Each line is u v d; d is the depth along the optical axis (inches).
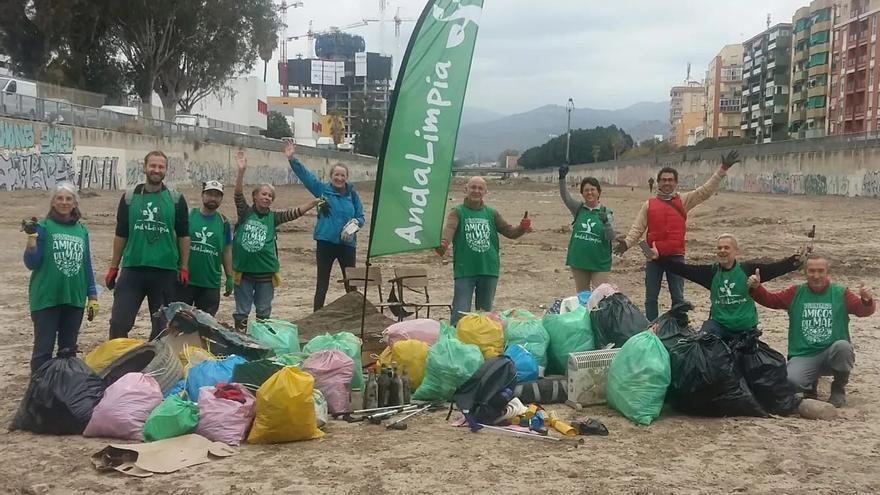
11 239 797.2
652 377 261.6
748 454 229.0
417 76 300.5
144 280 300.5
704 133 6003.9
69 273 275.0
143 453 219.3
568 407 280.1
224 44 2365.9
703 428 256.2
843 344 279.6
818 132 2832.2
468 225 347.3
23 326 427.5
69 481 206.4
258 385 255.6
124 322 298.0
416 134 302.7
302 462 220.8
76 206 280.8
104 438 240.5
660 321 294.7
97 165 1569.9
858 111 3363.7
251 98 3937.0
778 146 2192.4
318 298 402.0
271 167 2544.3
